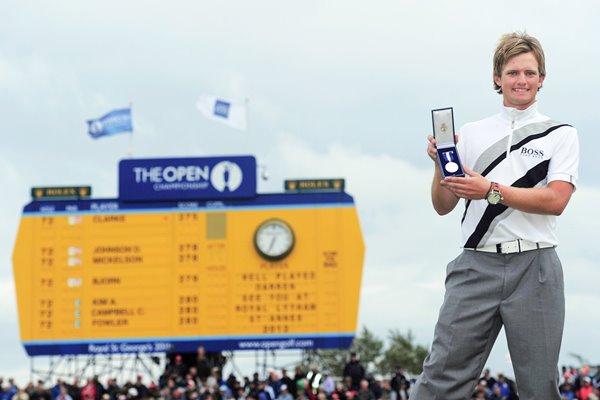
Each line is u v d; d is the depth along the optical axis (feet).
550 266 15.87
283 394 95.50
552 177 15.98
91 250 96.94
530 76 16.25
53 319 96.53
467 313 16.16
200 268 95.96
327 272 94.79
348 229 95.14
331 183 95.96
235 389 98.48
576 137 16.22
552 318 15.75
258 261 95.55
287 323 94.58
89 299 96.43
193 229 96.48
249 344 94.84
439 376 16.33
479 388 91.35
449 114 15.57
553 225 16.20
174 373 97.96
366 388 97.50
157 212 96.99
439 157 15.64
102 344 95.91
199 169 96.94
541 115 16.61
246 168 96.63
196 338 95.35
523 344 15.85
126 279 96.43
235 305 95.35
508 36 16.66
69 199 97.71
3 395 99.35
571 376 95.45
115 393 101.09
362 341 179.11
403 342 176.04
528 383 15.88
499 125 16.56
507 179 16.24
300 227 95.55
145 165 97.40
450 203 17.11
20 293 96.89
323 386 100.83
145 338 95.66
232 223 96.27
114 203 97.30
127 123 104.99
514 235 15.97
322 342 94.17
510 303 15.90
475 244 16.22
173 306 95.81
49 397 98.78
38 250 97.25
